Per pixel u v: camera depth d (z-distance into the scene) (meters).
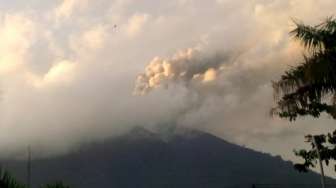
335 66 18.45
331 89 19.02
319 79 18.52
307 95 19.25
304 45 18.91
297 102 19.41
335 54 18.52
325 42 18.73
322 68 18.25
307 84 19.12
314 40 18.72
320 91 19.06
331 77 18.50
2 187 12.78
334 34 18.88
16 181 13.04
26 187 13.34
